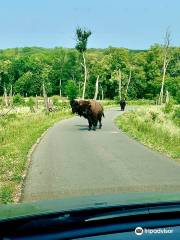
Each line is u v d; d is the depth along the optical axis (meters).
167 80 132.00
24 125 30.64
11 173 13.07
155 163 15.56
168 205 2.47
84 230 2.19
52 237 2.10
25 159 15.70
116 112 59.56
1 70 153.50
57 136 25.25
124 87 141.62
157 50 145.12
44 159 16.27
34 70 159.38
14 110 55.88
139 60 145.88
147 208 2.43
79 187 11.42
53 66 166.75
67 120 40.78
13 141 21.80
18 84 154.50
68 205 2.55
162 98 107.19
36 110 54.47
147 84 143.62
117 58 142.38
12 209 2.52
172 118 44.12
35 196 10.41
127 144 21.41
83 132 28.06
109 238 2.10
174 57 144.62
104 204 2.52
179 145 21.19
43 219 2.30
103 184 11.82
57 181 12.17
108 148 19.78
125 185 11.70
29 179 12.42
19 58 160.75
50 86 160.62
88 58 139.00
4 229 2.18
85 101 29.52
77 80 164.00
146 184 11.84
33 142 21.64
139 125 31.05
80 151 18.66
